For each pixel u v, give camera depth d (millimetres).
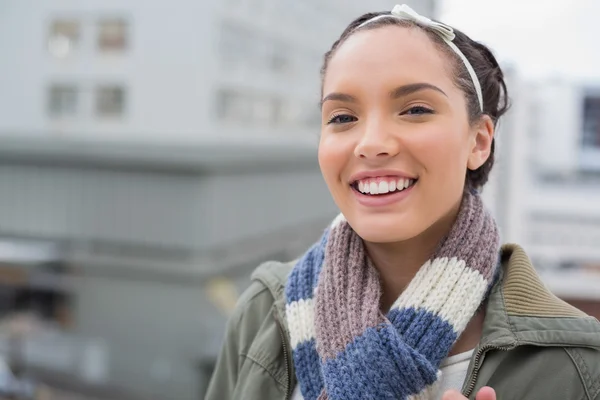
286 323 1520
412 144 1232
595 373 1239
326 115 1365
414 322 1270
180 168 14789
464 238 1336
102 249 15641
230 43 18531
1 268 15141
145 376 11672
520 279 1372
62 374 11102
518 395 1250
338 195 1346
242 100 19344
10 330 12648
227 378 1717
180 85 17281
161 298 15070
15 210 16469
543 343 1254
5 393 9602
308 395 1386
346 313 1321
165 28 17344
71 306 15039
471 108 1343
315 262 1529
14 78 18812
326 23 25000
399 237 1266
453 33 1312
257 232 17406
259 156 16938
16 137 18609
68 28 18344
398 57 1261
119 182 15617
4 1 18625
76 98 18375
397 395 1212
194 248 15016
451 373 1304
